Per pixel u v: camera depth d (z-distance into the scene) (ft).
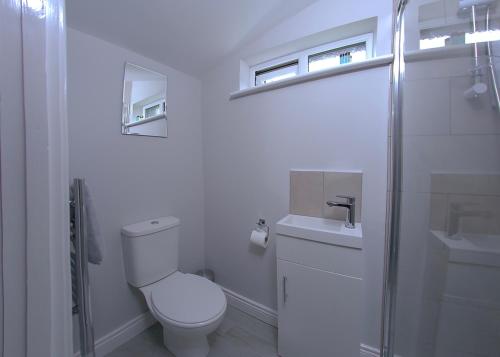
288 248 3.79
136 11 3.65
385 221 3.74
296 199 4.54
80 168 3.85
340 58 4.55
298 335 3.80
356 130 3.92
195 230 5.98
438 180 2.73
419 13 3.01
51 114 1.03
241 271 5.48
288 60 5.00
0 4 0.87
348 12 3.92
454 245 2.50
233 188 5.50
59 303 1.07
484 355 2.19
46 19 1.00
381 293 3.82
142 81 4.70
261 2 3.99
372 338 3.91
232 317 5.19
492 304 2.10
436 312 2.75
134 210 4.61
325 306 3.55
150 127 4.87
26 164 0.94
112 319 4.28
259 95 4.93
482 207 2.20
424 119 2.96
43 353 1.00
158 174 5.05
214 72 5.68
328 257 3.48
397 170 3.51
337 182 4.10
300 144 4.47
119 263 4.36
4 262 0.91
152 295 3.89
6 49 0.88
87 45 3.88
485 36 2.20
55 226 1.05
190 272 5.90
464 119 2.42
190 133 5.77
